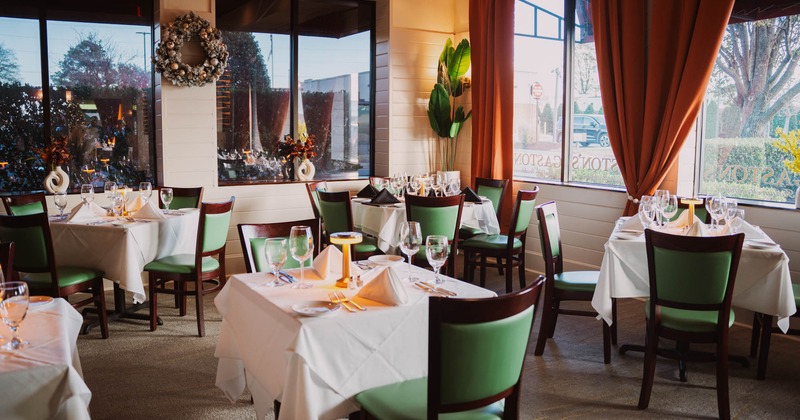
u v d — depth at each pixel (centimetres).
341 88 744
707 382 380
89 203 480
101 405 344
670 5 523
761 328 399
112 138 636
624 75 564
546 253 420
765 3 496
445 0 758
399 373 243
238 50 686
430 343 200
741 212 417
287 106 717
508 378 213
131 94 640
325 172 747
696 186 555
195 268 456
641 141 562
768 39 497
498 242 568
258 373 256
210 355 422
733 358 406
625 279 386
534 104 696
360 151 765
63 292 420
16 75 591
